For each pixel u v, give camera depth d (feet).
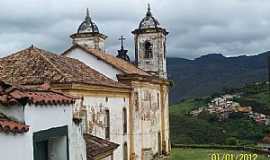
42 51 75.97
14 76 66.13
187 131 192.65
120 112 83.87
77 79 65.46
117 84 82.33
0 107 21.65
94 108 70.90
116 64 92.27
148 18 119.85
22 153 20.89
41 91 26.53
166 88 118.42
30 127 21.85
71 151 27.37
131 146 89.40
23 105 21.52
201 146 144.15
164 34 120.37
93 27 117.19
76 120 28.50
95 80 73.51
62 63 75.00
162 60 118.01
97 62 91.56
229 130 205.16
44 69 67.41
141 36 119.03
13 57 73.20
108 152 50.83
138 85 92.73
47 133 23.89
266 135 187.52
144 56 118.83
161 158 110.01
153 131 105.91
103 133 74.69
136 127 91.76
